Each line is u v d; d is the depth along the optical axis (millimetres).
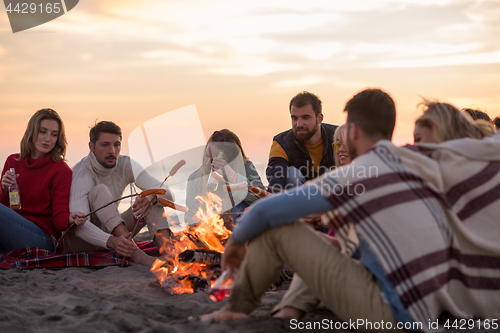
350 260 1690
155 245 3924
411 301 1525
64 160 3863
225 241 3053
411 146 1788
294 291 1926
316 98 4059
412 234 1544
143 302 2428
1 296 2457
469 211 1709
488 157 1767
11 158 3834
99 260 3559
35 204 3730
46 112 3756
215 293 1895
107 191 3658
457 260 1656
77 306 2213
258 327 1712
